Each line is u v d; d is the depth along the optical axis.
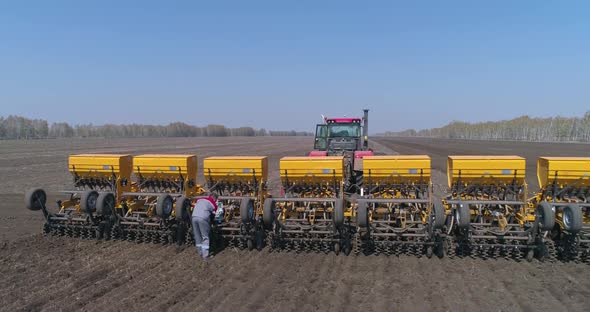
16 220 12.14
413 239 8.70
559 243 8.07
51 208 14.12
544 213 7.56
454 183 8.95
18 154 39.88
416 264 7.79
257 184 9.56
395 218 8.95
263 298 6.30
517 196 8.67
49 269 7.71
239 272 7.50
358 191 12.30
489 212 8.70
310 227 8.54
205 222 8.32
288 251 8.77
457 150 44.78
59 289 6.75
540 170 8.80
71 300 6.30
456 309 5.83
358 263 7.91
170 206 9.27
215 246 9.09
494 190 8.85
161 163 9.82
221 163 9.51
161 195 9.18
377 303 6.06
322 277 7.19
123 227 9.69
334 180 9.14
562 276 7.11
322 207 9.45
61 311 5.93
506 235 8.06
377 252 8.48
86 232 10.00
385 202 8.42
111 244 9.36
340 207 8.16
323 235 8.94
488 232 8.00
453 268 7.54
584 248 7.74
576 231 7.41
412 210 8.84
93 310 5.95
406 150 45.94
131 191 10.43
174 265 7.93
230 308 5.96
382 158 8.95
